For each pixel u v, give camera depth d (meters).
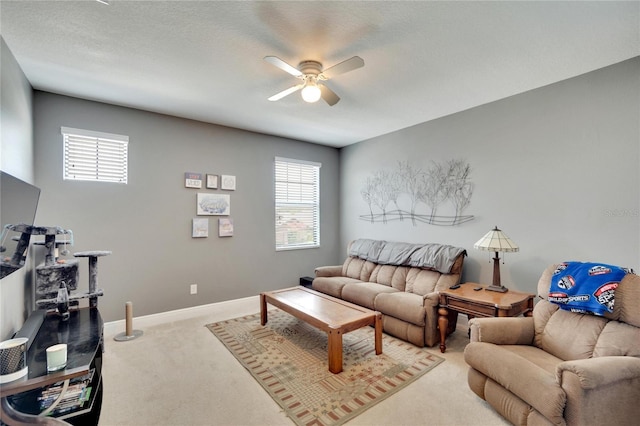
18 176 2.41
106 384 2.24
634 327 1.71
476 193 3.43
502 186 3.21
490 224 3.31
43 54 2.29
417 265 3.56
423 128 4.00
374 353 2.75
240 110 3.56
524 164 3.04
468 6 1.78
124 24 1.93
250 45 2.19
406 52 2.28
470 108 3.48
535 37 2.09
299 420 1.85
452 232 3.67
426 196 3.96
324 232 5.27
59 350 1.49
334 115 3.74
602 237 2.55
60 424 1.28
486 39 2.11
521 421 1.65
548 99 2.87
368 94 3.08
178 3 1.74
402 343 2.99
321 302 3.11
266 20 1.90
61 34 2.04
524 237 3.04
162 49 2.23
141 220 3.55
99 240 3.31
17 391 1.30
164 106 3.43
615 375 1.47
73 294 2.62
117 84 2.85
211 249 4.07
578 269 2.08
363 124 4.10
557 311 2.13
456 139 3.63
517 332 2.11
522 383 1.62
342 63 2.07
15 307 2.22
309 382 2.27
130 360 2.61
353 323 2.52
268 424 1.83
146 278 3.58
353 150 5.16
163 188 3.70
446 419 1.86
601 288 1.87
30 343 1.81
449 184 3.70
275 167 4.71
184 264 3.85
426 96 3.14
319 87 2.46
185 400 2.05
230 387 2.21
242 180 4.35
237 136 4.30
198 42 2.15
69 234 2.84
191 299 3.90
